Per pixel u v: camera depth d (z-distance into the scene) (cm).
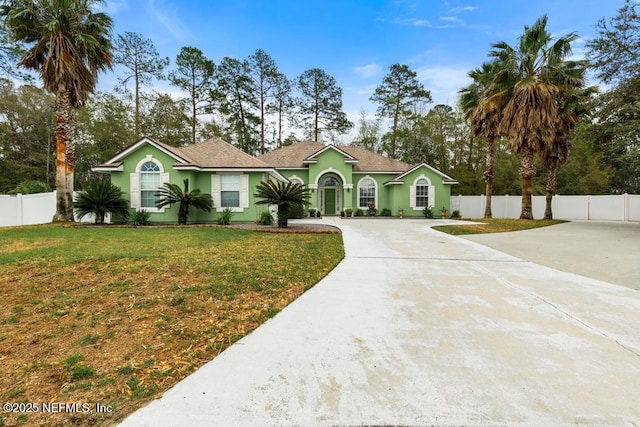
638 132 1403
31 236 1001
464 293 500
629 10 1438
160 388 257
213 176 1625
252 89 3531
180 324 382
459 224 1608
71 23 1442
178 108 3216
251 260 685
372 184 2506
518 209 2447
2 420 222
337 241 1011
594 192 2919
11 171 2766
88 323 385
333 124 3794
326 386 254
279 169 2414
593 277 614
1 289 496
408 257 779
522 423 211
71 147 1530
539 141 1719
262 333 355
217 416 219
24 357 312
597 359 295
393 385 254
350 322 385
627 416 217
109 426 215
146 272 573
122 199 1471
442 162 3384
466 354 305
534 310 425
